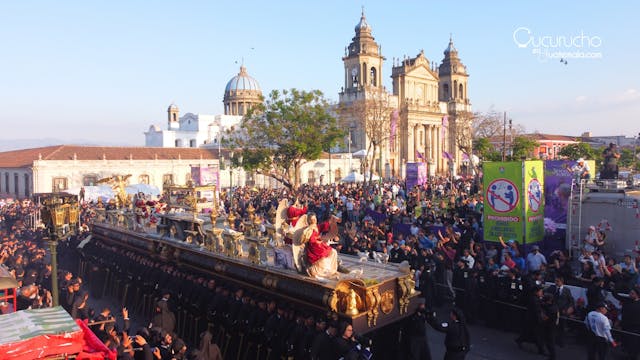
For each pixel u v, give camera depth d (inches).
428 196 1437.0
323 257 426.0
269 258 513.3
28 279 659.4
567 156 2979.8
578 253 733.9
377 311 408.5
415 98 3627.0
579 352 504.7
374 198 1310.3
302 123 1774.1
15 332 317.4
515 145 2393.0
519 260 634.2
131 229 799.1
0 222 1391.5
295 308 447.8
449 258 661.3
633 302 462.3
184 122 4008.4
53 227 456.4
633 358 457.7
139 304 694.5
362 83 3294.8
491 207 735.7
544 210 792.3
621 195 731.4
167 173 2524.6
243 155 1811.0
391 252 704.4
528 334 506.0
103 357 327.0
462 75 4136.3
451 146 3811.5
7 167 2361.0
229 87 4357.8
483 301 592.4
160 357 410.6
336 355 371.6
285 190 1840.6
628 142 4918.8
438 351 523.8
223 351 508.7
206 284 563.5
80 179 2257.6
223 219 701.9
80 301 518.3
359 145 3248.0
